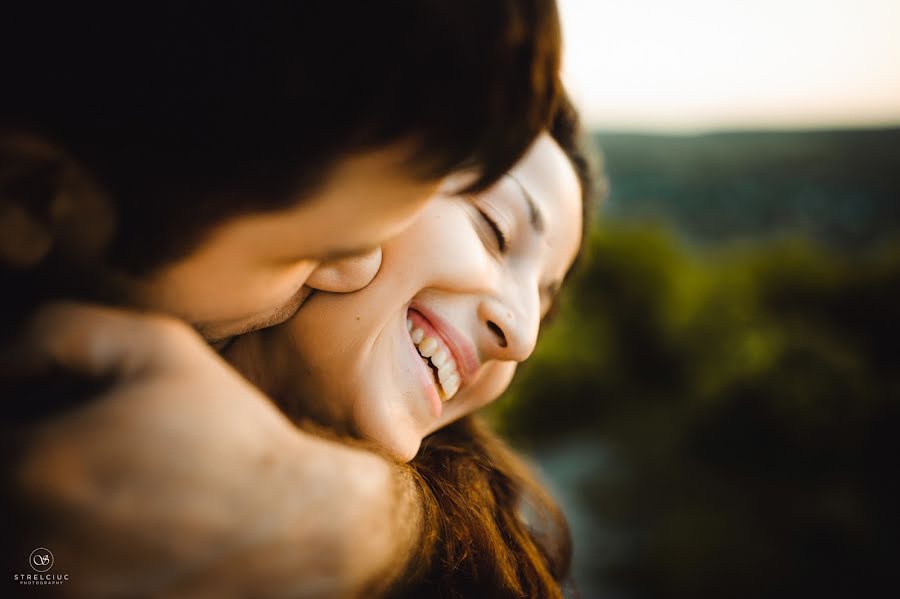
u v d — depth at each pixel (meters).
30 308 0.58
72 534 0.49
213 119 0.53
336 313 0.96
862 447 5.43
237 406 0.57
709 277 7.59
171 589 0.50
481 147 0.61
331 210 0.58
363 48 0.52
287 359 0.98
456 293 1.07
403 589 0.69
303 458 0.58
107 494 0.50
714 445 5.82
